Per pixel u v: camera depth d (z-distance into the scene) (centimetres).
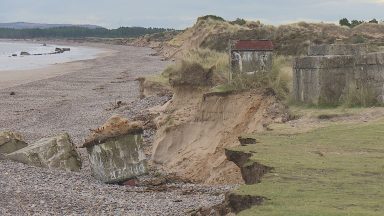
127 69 7088
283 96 1816
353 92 1641
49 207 1167
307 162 1022
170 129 2012
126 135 1627
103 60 9750
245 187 876
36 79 6031
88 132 2664
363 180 888
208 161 1806
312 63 1678
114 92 4475
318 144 1192
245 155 1138
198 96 2164
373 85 1620
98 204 1201
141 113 2880
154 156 2008
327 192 823
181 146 1980
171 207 1159
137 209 1153
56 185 1413
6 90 4862
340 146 1160
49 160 1741
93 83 5434
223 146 1802
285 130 1402
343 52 1842
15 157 1734
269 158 1062
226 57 2544
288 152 1121
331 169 965
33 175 1522
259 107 1809
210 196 1259
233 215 838
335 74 1672
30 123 3050
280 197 804
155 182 1592
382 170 946
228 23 5650
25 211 1128
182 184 1558
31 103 3978
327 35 4025
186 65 2222
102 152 1591
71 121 3058
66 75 6444
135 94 4241
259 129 1725
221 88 1962
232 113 1869
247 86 1920
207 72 2197
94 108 3531
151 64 7838
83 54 12800
